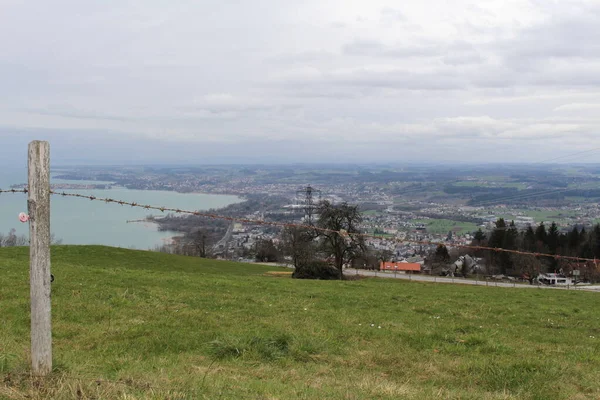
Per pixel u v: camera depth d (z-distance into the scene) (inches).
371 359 489.4
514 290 1488.7
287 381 395.9
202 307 732.0
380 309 848.9
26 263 1135.6
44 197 307.1
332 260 2293.3
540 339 673.6
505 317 845.2
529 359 501.0
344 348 527.8
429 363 481.4
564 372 456.4
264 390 352.5
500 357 522.3
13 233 2751.0
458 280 2773.1
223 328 591.8
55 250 1736.0
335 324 663.1
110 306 681.0
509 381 414.0
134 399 294.7
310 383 391.9
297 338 526.9
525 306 1017.5
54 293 733.9
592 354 563.5
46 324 313.9
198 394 326.0
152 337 526.3
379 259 3464.6
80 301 690.2
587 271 3134.8
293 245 2172.7
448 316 820.6
